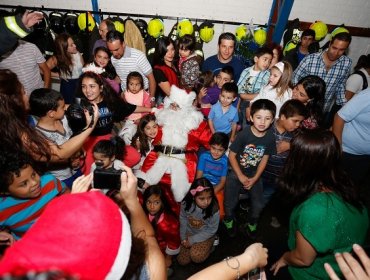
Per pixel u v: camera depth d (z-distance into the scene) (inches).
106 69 135.9
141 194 95.6
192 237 95.5
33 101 75.4
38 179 53.8
